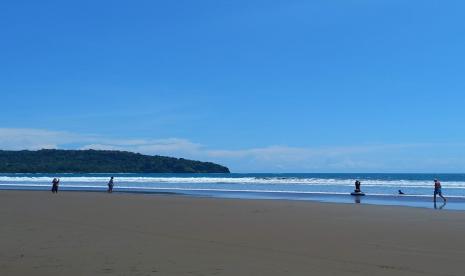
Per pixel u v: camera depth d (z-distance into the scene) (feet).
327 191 158.40
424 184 221.87
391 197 119.85
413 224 52.13
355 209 73.20
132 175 516.73
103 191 149.79
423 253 33.96
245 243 38.45
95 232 44.73
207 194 131.95
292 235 43.19
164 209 72.69
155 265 29.27
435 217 60.34
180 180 298.35
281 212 67.51
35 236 41.78
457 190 169.99
